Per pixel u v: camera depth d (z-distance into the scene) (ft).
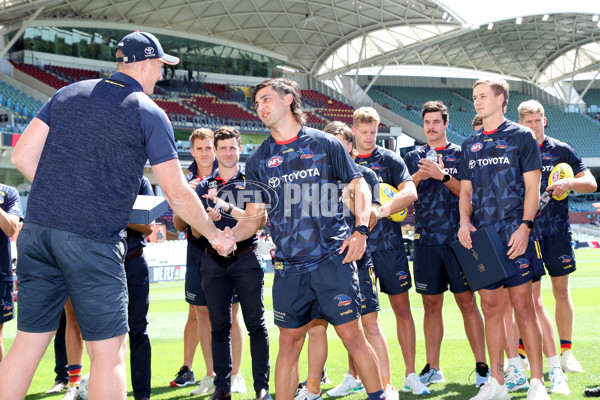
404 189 12.65
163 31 97.55
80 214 7.07
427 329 13.53
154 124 7.47
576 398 10.86
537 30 111.75
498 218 11.28
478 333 12.78
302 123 9.49
